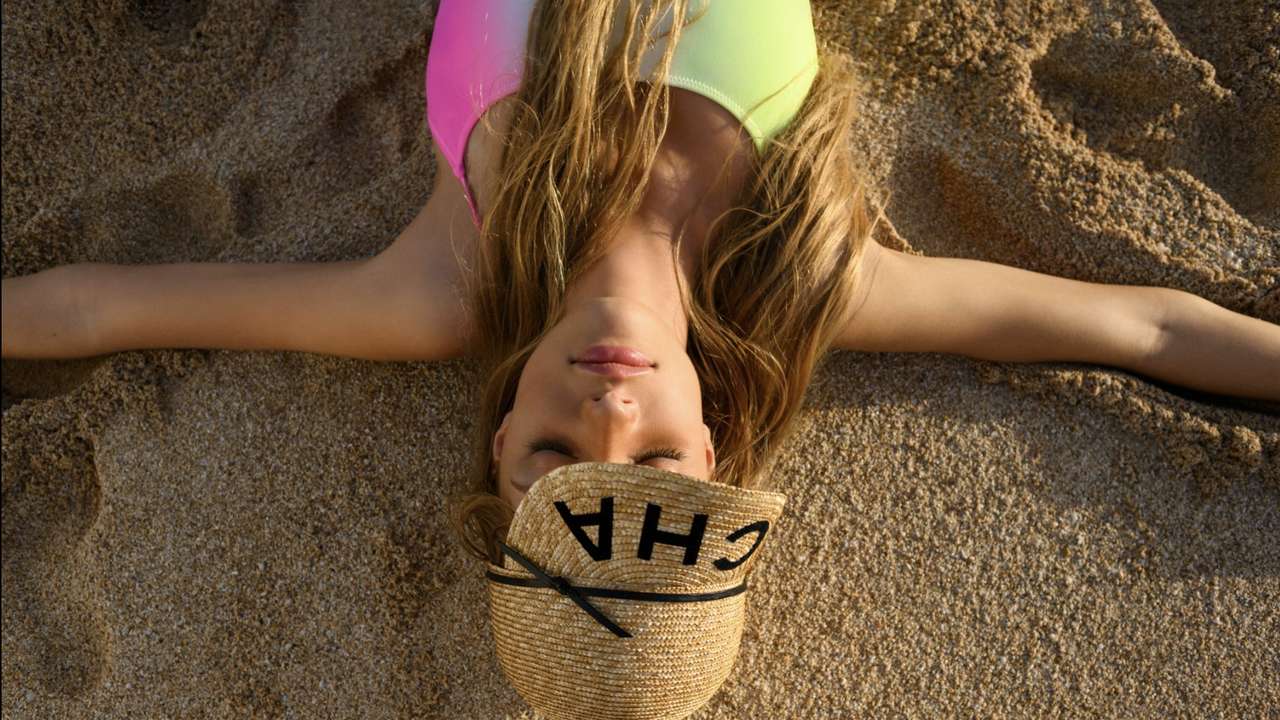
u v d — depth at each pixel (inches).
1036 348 86.8
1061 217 91.0
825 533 89.2
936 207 94.4
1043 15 93.4
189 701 87.7
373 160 96.2
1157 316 86.3
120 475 90.6
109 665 88.7
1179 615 88.4
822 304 79.0
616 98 75.0
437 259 80.6
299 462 89.9
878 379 91.0
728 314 79.1
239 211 93.9
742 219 78.2
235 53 95.8
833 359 91.3
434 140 88.2
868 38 94.1
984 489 89.9
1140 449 89.9
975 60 92.7
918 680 88.0
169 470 90.4
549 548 60.4
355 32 96.1
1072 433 90.3
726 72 76.2
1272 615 88.4
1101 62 93.6
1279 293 88.8
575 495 57.6
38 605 91.4
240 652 88.1
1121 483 90.0
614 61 74.5
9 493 92.7
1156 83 92.9
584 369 62.7
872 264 82.9
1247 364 85.6
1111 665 88.0
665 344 65.9
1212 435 87.7
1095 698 87.7
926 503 89.7
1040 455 90.1
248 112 95.2
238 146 94.3
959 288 84.0
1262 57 93.0
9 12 95.6
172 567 89.4
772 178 78.4
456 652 87.2
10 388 94.9
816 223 78.2
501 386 75.3
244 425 90.4
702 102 76.7
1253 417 89.0
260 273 85.0
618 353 63.1
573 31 73.6
